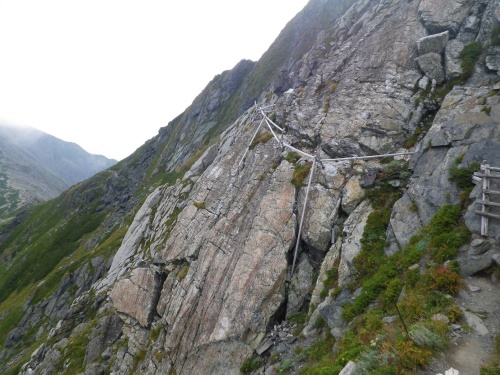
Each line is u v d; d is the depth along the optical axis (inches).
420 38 986.1
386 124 896.9
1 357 2544.3
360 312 537.6
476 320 373.4
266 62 4559.5
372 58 1095.6
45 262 4315.9
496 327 361.4
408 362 345.7
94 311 1700.3
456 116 694.5
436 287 436.8
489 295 402.6
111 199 5408.5
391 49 1045.8
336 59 1298.0
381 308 496.1
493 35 832.9
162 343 971.3
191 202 1317.7
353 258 671.1
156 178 5103.3
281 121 1305.4
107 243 3275.1
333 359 474.6
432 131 743.7
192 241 1155.3
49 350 1497.3
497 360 319.3
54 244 4630.9
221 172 1321.4
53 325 2546.8
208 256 1011.9
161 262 1236.5
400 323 421.7
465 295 412.5
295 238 869.8
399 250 599.2
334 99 1110.4
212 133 4471.0
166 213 1950.1
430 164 680.4
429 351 349.7
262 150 1219.9
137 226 2281.0
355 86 1069.8
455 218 524.4
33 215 6648.6
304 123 1139.3
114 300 1305.4
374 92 988.6
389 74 998.4
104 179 6392.7
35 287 3516.2
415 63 972.6
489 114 646.5
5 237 6254.9
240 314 799.7
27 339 2605.8
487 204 479.2
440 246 495.8
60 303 2763.3
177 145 5570.9
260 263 856.3
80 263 3139.8
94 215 5108.3
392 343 386.9
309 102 1216.8
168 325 979.9
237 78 5398.6
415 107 888.3
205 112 5413.4
